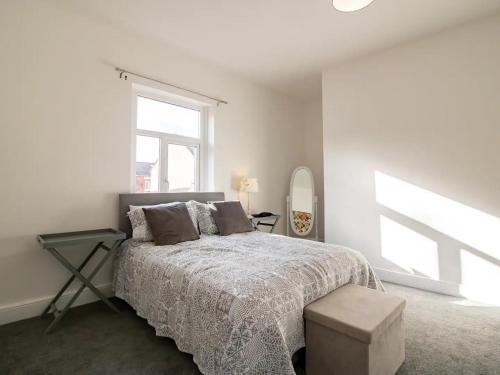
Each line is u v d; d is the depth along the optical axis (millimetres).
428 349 1760
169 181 3281
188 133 3488
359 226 3297
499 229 2461
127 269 2301
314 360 1479
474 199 2576
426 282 2818
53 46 2322
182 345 1603
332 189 3527
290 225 4637
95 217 2551
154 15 2494
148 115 3104
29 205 2203
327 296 1693
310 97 4816
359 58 3316
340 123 3482
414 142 2914
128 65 2775
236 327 1283
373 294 1718
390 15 2480
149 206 2645
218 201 3373
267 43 2984
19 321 2115
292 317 1445
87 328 2018
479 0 2277
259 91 4223
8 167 2109
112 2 2314
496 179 2471
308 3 2324
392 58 3070
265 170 4340
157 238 2371
